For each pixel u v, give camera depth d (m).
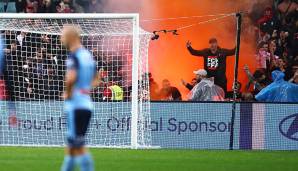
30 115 55.03
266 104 55.53
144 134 55.31
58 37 57.31
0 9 67.00
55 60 57.12
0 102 54.94
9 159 44.00
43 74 57.09
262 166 42.75
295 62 64.81
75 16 52.81
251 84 64.31
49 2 66.44
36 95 56.84
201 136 55.31
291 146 55.59
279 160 46.59
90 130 54.84
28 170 38.75
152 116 55.38
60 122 54.81
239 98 63.16
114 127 54.81
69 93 29.56
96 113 54.91
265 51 65.81
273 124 55.59
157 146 55.16
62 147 53.38
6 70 56.09
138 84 55.97
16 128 55.03
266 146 55.53
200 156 48.28
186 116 55.34
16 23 56.88
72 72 29.36
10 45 56.53
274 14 66.88
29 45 57.00
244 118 55.44
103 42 57.38
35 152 48.69
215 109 55.31
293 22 66.31
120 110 54.81
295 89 61.47
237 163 44.22
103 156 46.75
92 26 57.41
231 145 55.06
